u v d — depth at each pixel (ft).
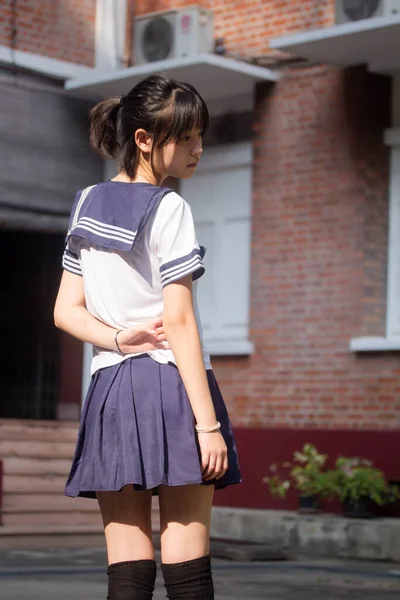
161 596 20.99
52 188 40.91
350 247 36.14
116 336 9.21
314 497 33.86
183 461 8.93
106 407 9.19
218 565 28.12
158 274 9.29
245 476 37.01
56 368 43.19
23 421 39.55
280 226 37.99
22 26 40.40
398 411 34.47
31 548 30.71
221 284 40.01
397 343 34.37
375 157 36.14
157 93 9.55
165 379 9.11
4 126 39.83
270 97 38.47
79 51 41.70
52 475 38.73
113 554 9.39
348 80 36.50
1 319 44.86
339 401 35.83
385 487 32.32
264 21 38.70
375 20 32.48
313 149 37.27
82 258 9.62
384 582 25.50
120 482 8.98
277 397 37.47
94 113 10.02
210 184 40.65
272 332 37.83
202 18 39.22
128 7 42.24
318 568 28.07
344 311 36.09
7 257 44.83
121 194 9.42
